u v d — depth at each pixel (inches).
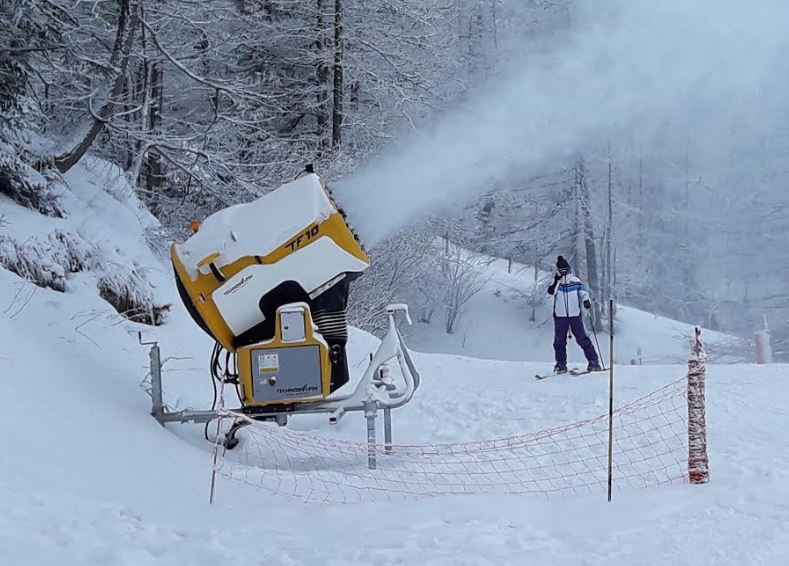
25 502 198.4
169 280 482.3
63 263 401.7
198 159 644.1
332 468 293.1
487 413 376.2
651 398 376.8
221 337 306.5
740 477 252.7
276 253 299.4
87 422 270.7
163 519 211.3
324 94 918.4
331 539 199.8
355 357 514.3
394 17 916.6
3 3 448.8
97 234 463.5
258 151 775.7
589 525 209.9
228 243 301.1
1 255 365.7
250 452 308.3
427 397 414.3
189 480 255.6
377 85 905.5
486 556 185.2
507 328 1504.7
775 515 211.9
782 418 337.4
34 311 341.7
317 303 309.1
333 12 879.1
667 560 182.7
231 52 844.0
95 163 579.2
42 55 520.1
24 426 245.3
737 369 467.2
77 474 230.2
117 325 385.1
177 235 702.5
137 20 597.6
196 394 361.7
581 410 366.6
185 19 655.8
